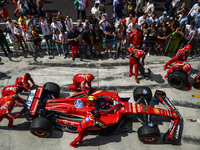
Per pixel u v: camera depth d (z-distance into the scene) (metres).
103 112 4.79
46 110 4.98
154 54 8.71
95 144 4.84
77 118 5.10
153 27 7.74
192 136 5.05
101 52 8.86
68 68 7.68
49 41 8.60
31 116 4.91
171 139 4.62
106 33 7.59
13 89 5.24
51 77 7.14
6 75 7.18
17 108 5.81
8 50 8.45
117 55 8.39
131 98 6.23
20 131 5.13
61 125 5.08
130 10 10.59
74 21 10.89
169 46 8.23
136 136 5.04
